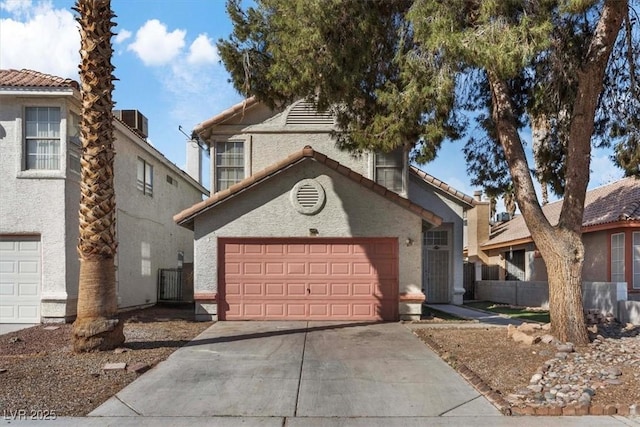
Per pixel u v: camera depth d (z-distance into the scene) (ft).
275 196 44.39
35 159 42.86
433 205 63.05
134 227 56.34
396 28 33.19
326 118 54.29
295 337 35.09
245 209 44.29
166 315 48.73
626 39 34.40
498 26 26.55
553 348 29.01
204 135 54.49
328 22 29.89
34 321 41.88
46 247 42.09
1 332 36.96
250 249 44.19
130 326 39.86
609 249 54.54
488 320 45.09
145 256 60.08
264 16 33.71
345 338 34.71
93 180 29.58
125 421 18.52
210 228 44.14
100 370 25.23
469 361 27.32
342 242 44.27
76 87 42.60
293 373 25.14
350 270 44.09
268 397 21.34
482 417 19.02
